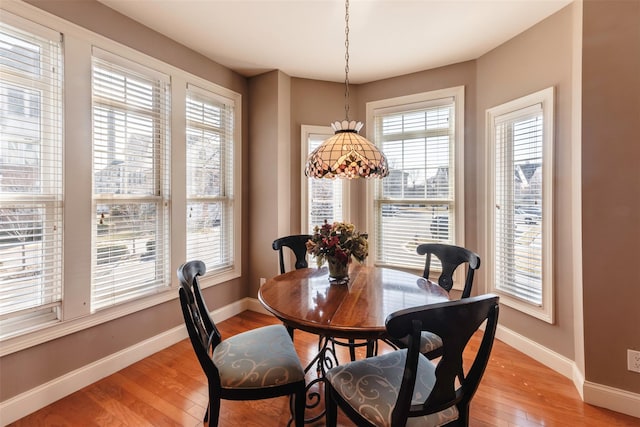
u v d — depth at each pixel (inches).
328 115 134.0
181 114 102.5
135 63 88.8
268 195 127.1
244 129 129.3
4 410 64.3
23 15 66.1
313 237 74.6
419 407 41.0
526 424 65.0
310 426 64.2
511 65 98.0
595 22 69.9
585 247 72.0
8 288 65.8
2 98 64.7
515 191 98.3
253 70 123.5
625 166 67.6
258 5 82.1
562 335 84.3
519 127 96.7
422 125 122.7
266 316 125.4
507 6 82.1
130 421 65.7
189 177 107.7
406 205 126.7
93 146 79.6
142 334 92.4
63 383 73.7
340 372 51.4
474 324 39.9
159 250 97.7
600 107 69.8
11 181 66.0
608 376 70.1
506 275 101.6
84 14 76.9
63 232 73.5
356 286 70.4
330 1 80.3
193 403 71.6
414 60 113.7
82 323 77.4
